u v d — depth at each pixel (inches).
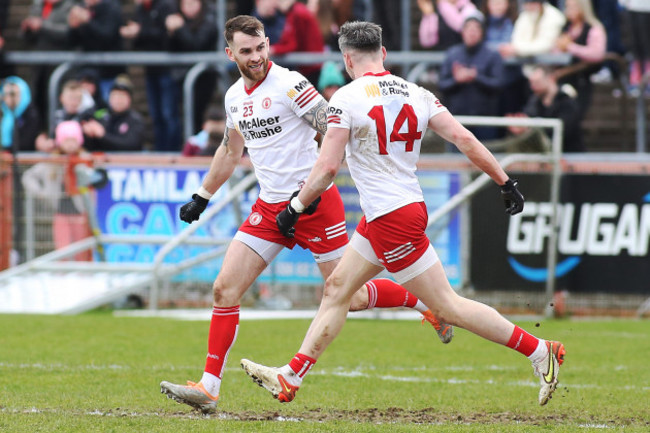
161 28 2103.8
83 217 1771.7
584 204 1662.2
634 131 2117.4
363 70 757.9
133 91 2405.3
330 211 824.3
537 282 1658.5
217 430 720.3
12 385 929.5
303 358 775.1
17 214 1782.7
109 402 848.9
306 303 1652.3
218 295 807.7
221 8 2128.4
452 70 1843.0
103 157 1769.2
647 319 1636.3
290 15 1921.8
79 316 1526.8
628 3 2084.2
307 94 808.9
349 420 782.5
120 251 1769.2
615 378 1033.5
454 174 1658.5
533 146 1668.3
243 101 826.8
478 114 1835.6
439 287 755.4
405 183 746.8
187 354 1159.0
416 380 1002.7
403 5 2078.0
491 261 1657.2
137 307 1763.0
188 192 1742.1
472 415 810.2
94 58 2084.2
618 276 1654.8
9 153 1878.7
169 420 766.5
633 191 1646.2
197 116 2052.2
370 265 770.2
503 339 764.0
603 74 2156.7
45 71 2185.0
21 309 1657.2
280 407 841.5
